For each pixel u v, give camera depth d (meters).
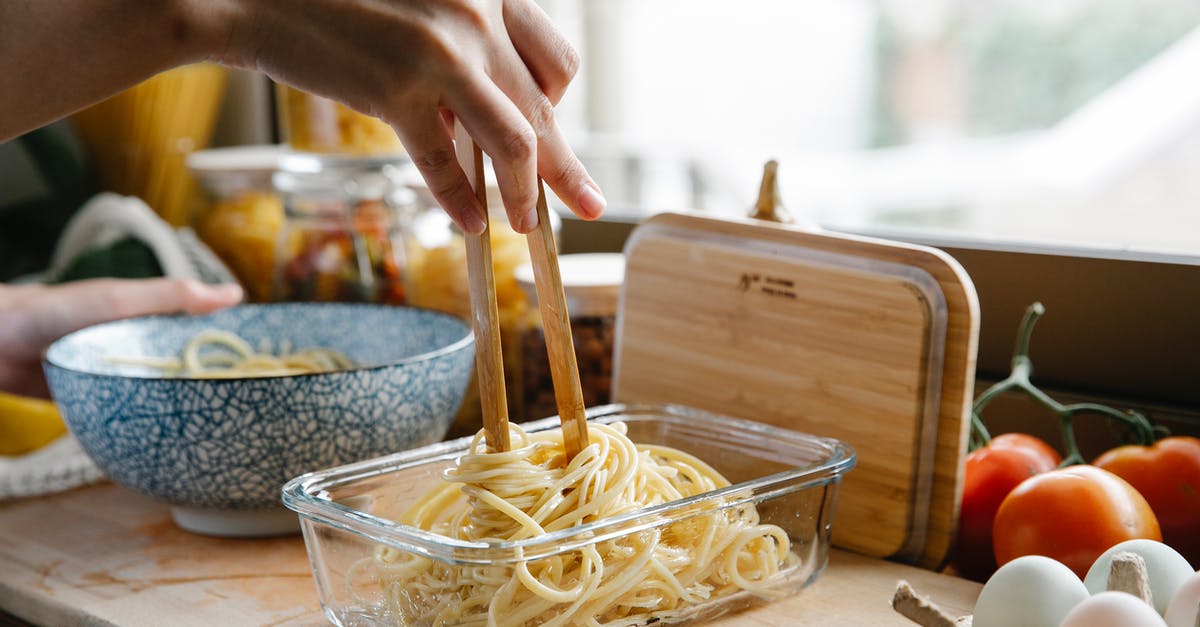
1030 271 0.92
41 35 0.58
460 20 0.58
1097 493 0.68
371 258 1.10
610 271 1.01
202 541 0.85
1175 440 0.76
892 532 0.77
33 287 1.07
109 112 1.38
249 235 1.24
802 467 0.71
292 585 0.76
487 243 0.62
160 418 0.78
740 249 0.84
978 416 0.87
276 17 0.57
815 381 0.80
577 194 0.65
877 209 2.10
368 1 0.56
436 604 0.62
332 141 1.10
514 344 1.04
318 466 0.80
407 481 0.74
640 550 0.62
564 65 0.65
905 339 0.75
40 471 0.94
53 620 0.74
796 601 0.70
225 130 1.59
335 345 1.02
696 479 0.72
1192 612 0.52
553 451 0.68
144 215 1.21
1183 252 0.89
